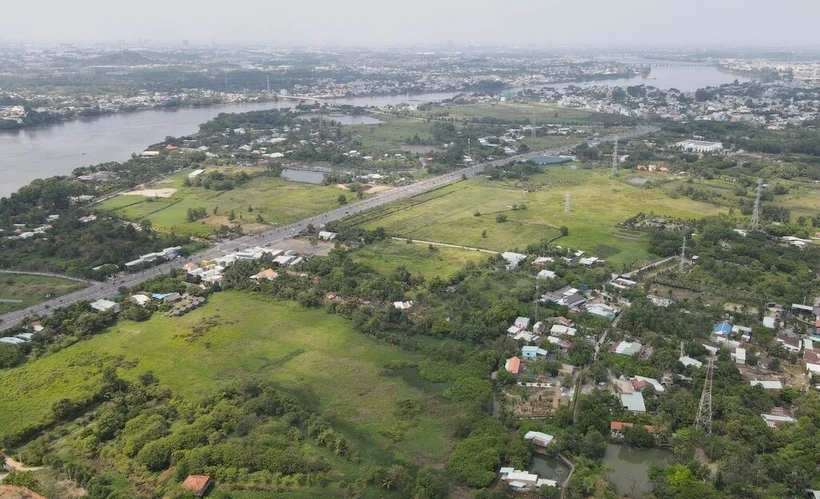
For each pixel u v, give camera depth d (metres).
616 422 121.56
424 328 163.50
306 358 149.12
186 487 102.94
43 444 115.88
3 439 115.50
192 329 163.38
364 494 103.75
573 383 137.50
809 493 101.75
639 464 114.56
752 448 112.94
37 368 143.00
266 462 109.69
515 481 105.94
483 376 140.00
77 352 151.00
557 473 111.00
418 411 127.25
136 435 117.00
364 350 153.50
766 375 140.12
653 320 161.62
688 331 156.75
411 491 103.94
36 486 103.50
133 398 128.88
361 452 114.88
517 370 142.38
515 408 129.12
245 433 118.75
